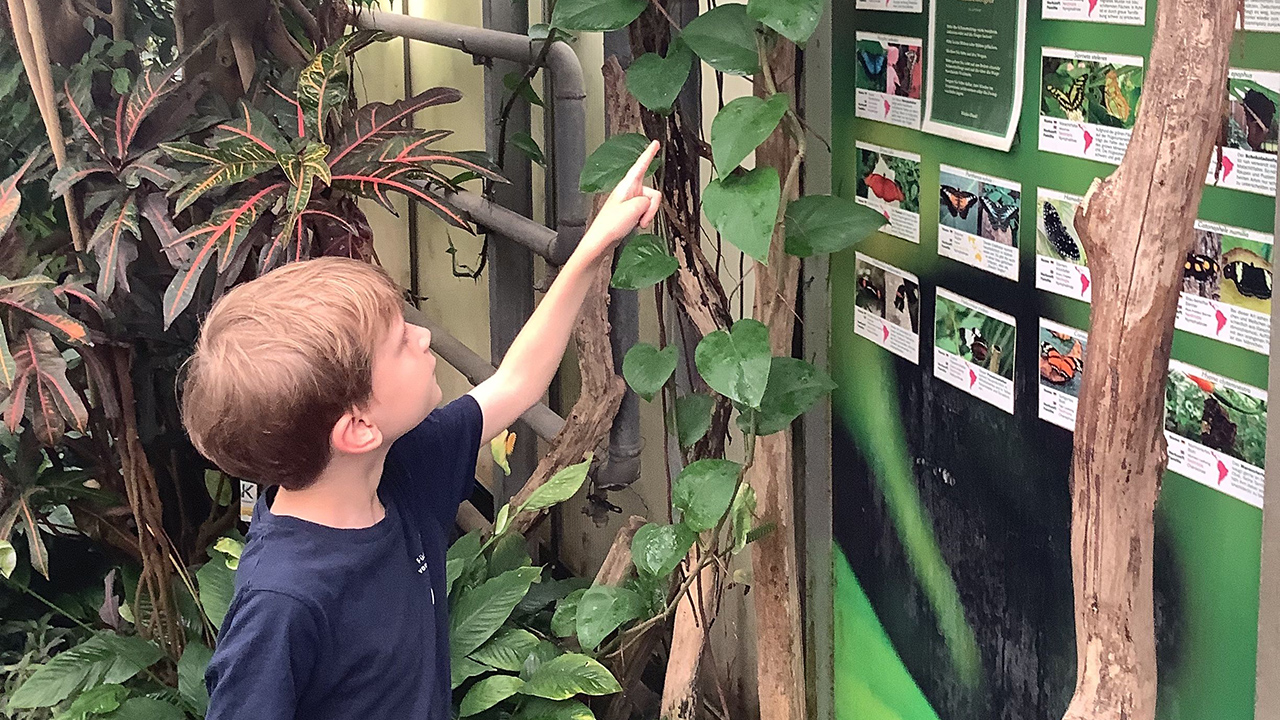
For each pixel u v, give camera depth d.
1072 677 1.26
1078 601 1.08
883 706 1.67
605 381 2.10
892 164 1.47
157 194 1.88
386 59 3.50
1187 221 0.93
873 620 1.66
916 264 1.45
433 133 1.91
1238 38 0.97
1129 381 0.98
